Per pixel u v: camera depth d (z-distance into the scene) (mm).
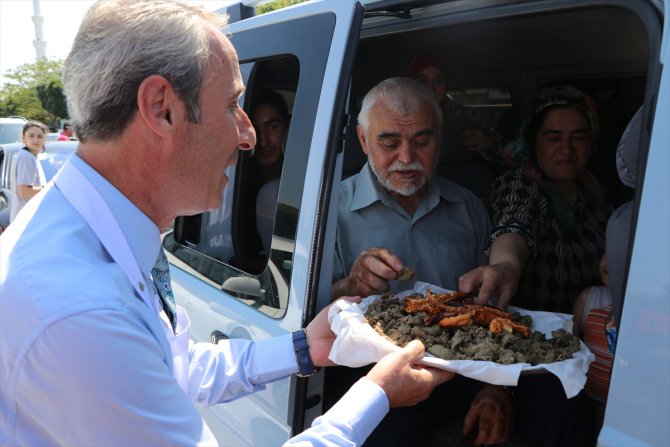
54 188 992
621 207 1294
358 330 1286
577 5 1335
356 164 2299
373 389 1125
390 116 1819
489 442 1469
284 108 1730
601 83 2674
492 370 1182
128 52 902
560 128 2104
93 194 967
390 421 1563
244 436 1740
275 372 1425
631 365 930
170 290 1192
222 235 1975
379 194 1927
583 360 1234
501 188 2182
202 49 959
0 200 7527
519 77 2904
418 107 1822
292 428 1507
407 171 1855
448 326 1379
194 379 1368
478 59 2703
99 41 910
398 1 1513
